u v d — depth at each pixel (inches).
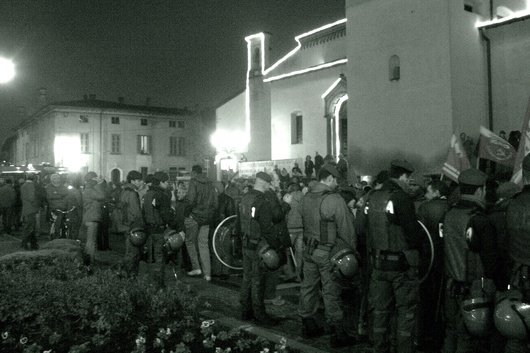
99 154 2172.7
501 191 258.2
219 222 449.1
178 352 226.8
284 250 303.4
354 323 295.6
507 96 845.8
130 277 334.6
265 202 295.6
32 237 620.4
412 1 804.6
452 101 755.4
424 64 786.8
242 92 1534.2
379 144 839.1
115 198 626.2
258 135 1342.3
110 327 244.8
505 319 168.7
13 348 241.8
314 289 276.1
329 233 263.6
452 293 215.0
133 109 2251.5
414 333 222.5
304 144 1182.9
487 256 192.5
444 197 294.4
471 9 825.5
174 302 273.9
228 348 229.0
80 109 2135.8
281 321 309.9
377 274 225.1
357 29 879.7
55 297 261.6
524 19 816.3
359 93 871.1
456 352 211.9
